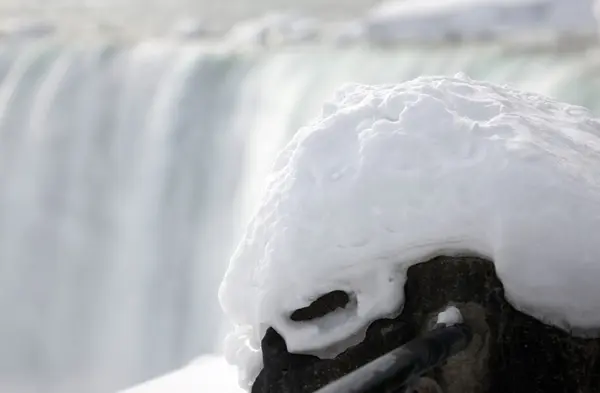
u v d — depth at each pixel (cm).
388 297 573
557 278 530
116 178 4606
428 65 3744
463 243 555
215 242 4219
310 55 4219
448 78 706
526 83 3309
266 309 602
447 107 624
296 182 605
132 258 4481
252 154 4084
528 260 530
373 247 568
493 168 550
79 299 4609
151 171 4438
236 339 685
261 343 624
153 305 4375
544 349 546
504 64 3522
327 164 600
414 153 573
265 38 4978
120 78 4700
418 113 589
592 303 532
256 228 646
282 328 603
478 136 573
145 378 4306
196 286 4231
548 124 649
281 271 589
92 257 4628
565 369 543
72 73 4778
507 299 546
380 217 566
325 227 578
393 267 573
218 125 4281
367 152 579
